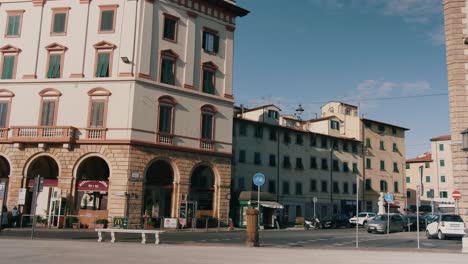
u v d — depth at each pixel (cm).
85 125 3638
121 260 1405
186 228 3747
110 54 3716
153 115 3709
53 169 3903
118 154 3541
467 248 1973
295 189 5728
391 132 7206
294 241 2670
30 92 3766
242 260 1471
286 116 6300
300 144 5906
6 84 3803
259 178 2567
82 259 1407
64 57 3778
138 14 3750
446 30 2931
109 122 3609
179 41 3966
